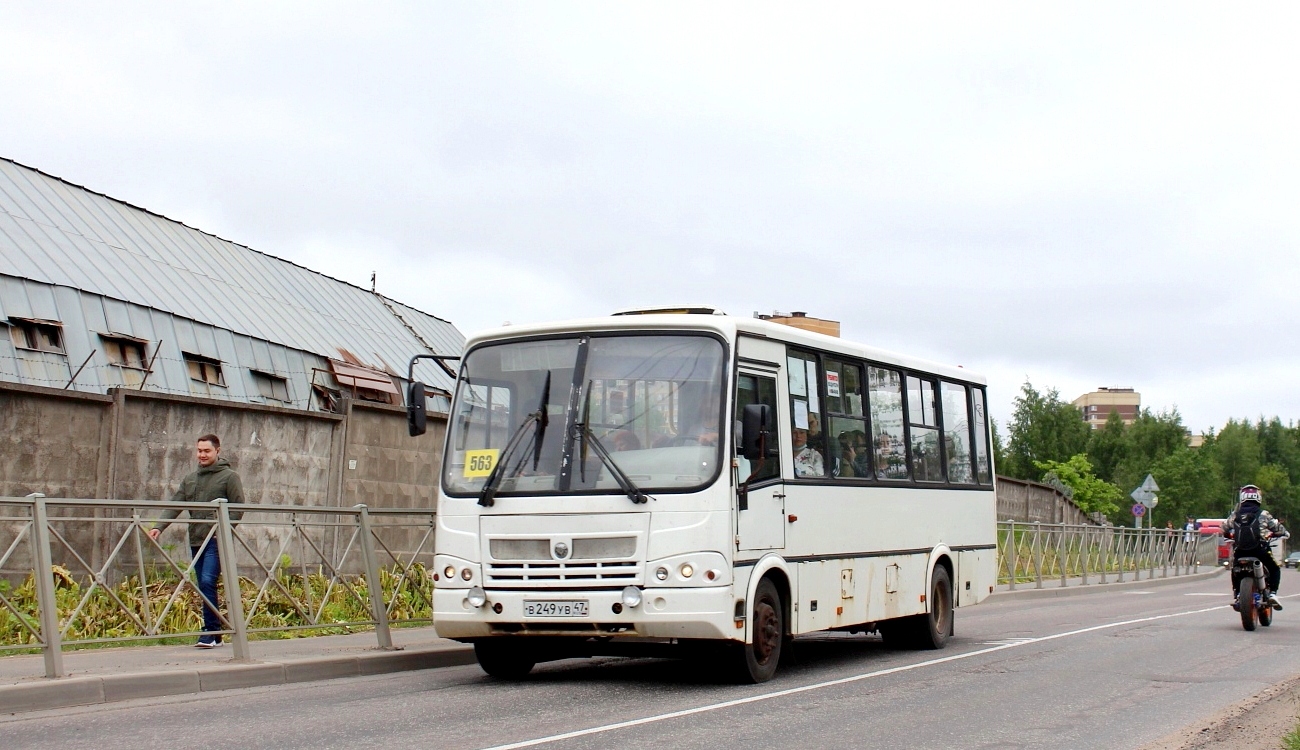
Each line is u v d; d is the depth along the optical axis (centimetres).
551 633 1146
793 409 1295
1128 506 10588
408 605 1605
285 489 1820
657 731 921
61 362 1908
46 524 1073
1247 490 1973
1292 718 998
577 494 1148
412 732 904
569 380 1195
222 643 1355
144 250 2512
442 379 3200
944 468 1667
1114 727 972
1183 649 1597
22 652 1065
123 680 1070
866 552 1424
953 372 1730
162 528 1209
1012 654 1529
